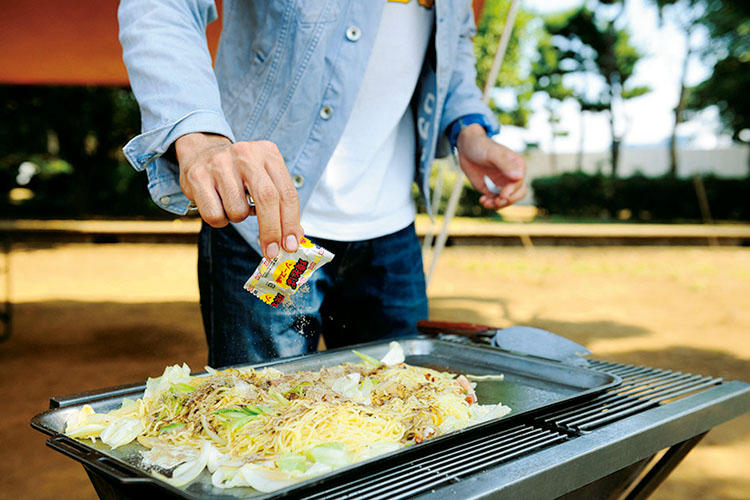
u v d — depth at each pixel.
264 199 0.85
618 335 5.35
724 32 18.50
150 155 1.00
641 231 13.52
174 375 1.12
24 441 3.01
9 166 14.77
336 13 1.36
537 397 1.20
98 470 0.75
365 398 1.10
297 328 1.48
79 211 14.76
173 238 12.05
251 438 0.90
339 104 1.41
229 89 1.43
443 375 1.27
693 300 6.98
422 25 1.56
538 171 26.30
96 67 4.22
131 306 6.48
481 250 11.39
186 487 0.78
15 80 4.44
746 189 17.19
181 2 1.12
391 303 1.65
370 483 0.77
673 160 20.02
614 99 21.22
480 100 1.80
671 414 1.02
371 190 1.56
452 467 0.83
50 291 7.25
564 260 10.23
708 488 2.60
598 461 0.89
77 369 4.25
